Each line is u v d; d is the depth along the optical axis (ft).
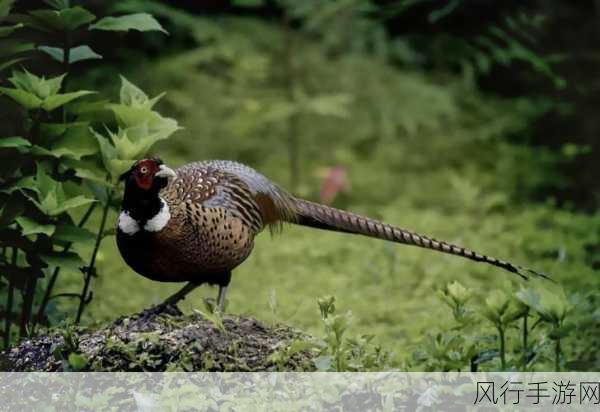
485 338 25.14
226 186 26.50
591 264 43.01
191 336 24.50
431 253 43.70
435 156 60.80
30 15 27.50
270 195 28.07
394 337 33.73
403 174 58.70
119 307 36.01
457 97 64.08
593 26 53.52
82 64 55.57
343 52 61.87
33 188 26.27
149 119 27.45
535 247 44.70
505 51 50.21
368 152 61.72
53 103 26.53
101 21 27.37
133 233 25.05
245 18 61.72
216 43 60.44
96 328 27.04
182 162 56.03
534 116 58.75
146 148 26.84
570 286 38.37
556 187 56.54
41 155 27.17
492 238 46.80
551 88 57.52
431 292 38.68
